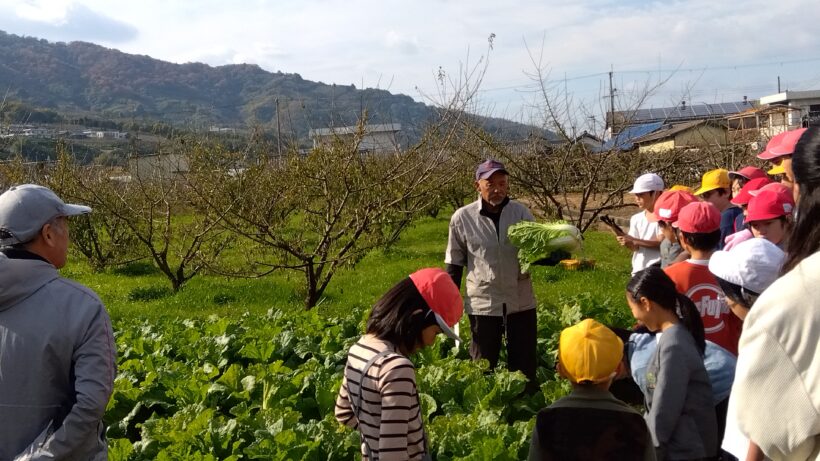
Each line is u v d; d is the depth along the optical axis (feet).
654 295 13.60
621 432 11.04
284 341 28.86
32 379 10.55
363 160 46.29
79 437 10.44
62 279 11.16
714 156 71.36
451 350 26.94
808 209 7.59
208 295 47.60
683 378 12.97
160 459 17.48
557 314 32.65
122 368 26.21
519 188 57.06
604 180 57.93
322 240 40.96
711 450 13.05
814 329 7.08
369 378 11.08
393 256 61.00
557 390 21.22
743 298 11.50
